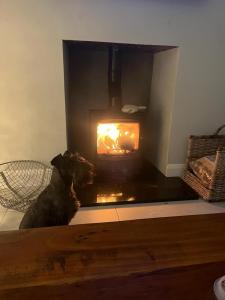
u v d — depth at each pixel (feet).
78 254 1.95
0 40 6.30
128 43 6.85
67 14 6.36
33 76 6.68
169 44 7.07
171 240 2.13
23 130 7.06
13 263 1.85
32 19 6.27
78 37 6.56
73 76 8.78
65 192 4.51
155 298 1.62
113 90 7.99
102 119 7.51
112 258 1.92
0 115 6.86
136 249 2.02
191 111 7.81
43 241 2.07
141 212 6.48
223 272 1.84
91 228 2.24
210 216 2.47
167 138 8.11
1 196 6.65
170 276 1.79
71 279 1.74
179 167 8.30
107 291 1.65
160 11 6.75
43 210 4.36
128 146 7.93
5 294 1.61
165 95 8.14
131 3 6.55
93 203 6.61
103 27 6.60
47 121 7.07
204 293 1.67
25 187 7.26
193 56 7.29
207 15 7.03
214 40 7.27
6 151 7.17
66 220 4.49
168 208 6.71
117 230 2.22
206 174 7.06
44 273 1.78
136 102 9.58
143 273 1.80
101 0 6.40
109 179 7.96
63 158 4.73
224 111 8.02
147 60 9.15
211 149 7.98
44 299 1.58
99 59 8.71
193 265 1.89
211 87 7.68
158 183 7.86
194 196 7.18
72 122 9.23
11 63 6.50
